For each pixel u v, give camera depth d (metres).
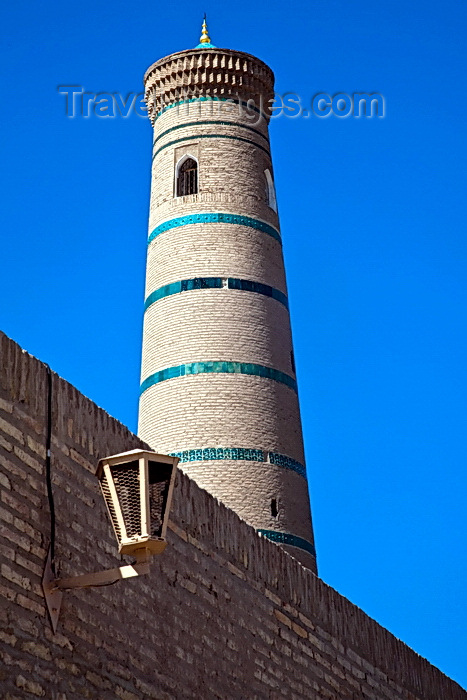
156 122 37.03
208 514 18.19
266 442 32.09
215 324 33.16
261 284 34.19
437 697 25.67
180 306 33.53
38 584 13.52
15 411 13.84
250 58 36.38
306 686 20.11
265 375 32.94
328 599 21.88
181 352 32.94
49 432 14.41
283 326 34.34
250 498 31.27
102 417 15.76
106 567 15.09
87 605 14.43
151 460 12.23
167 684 15.86
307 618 20.84
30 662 13.06
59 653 13.62
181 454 31.67
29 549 13.51
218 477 31.30
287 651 19.75
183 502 17.47
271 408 32.62
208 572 17.77
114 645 14.82
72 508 14.61
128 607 15.36
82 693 13.90
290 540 31.39
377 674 23.11
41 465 14.12
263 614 19.25
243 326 33.31
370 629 23.39
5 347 13.87
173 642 16.28
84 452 15.17
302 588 20.92
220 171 35.28
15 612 12.99
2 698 12.45
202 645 17.06
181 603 16.77
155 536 12.04
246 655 18.31
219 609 17.83
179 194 35.34
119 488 12.10
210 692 16.95
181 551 17.09
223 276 33.81
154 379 33.16
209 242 34.25
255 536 19.62
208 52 36.06
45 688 13.22
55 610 13.65
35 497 13.85
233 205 34.88
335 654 21.56
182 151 35.78
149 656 15.58
